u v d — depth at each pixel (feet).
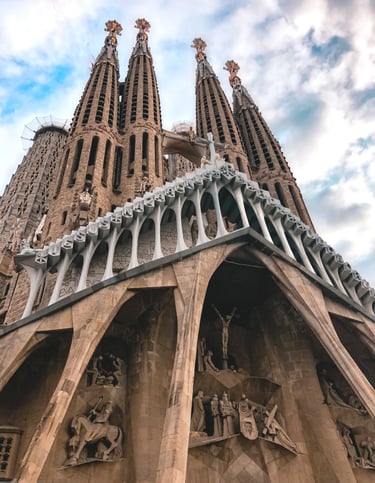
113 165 126.93
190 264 70.54
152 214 79.71
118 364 70.79
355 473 70.03
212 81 207.51
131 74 180.86
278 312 88.53
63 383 53.06
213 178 86.33
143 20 231.71
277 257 79.87
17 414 62.23
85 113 140.46
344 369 66.64
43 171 203.51
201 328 84.58
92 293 64.59
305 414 75.00
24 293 85.76
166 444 47.19
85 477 56.24
